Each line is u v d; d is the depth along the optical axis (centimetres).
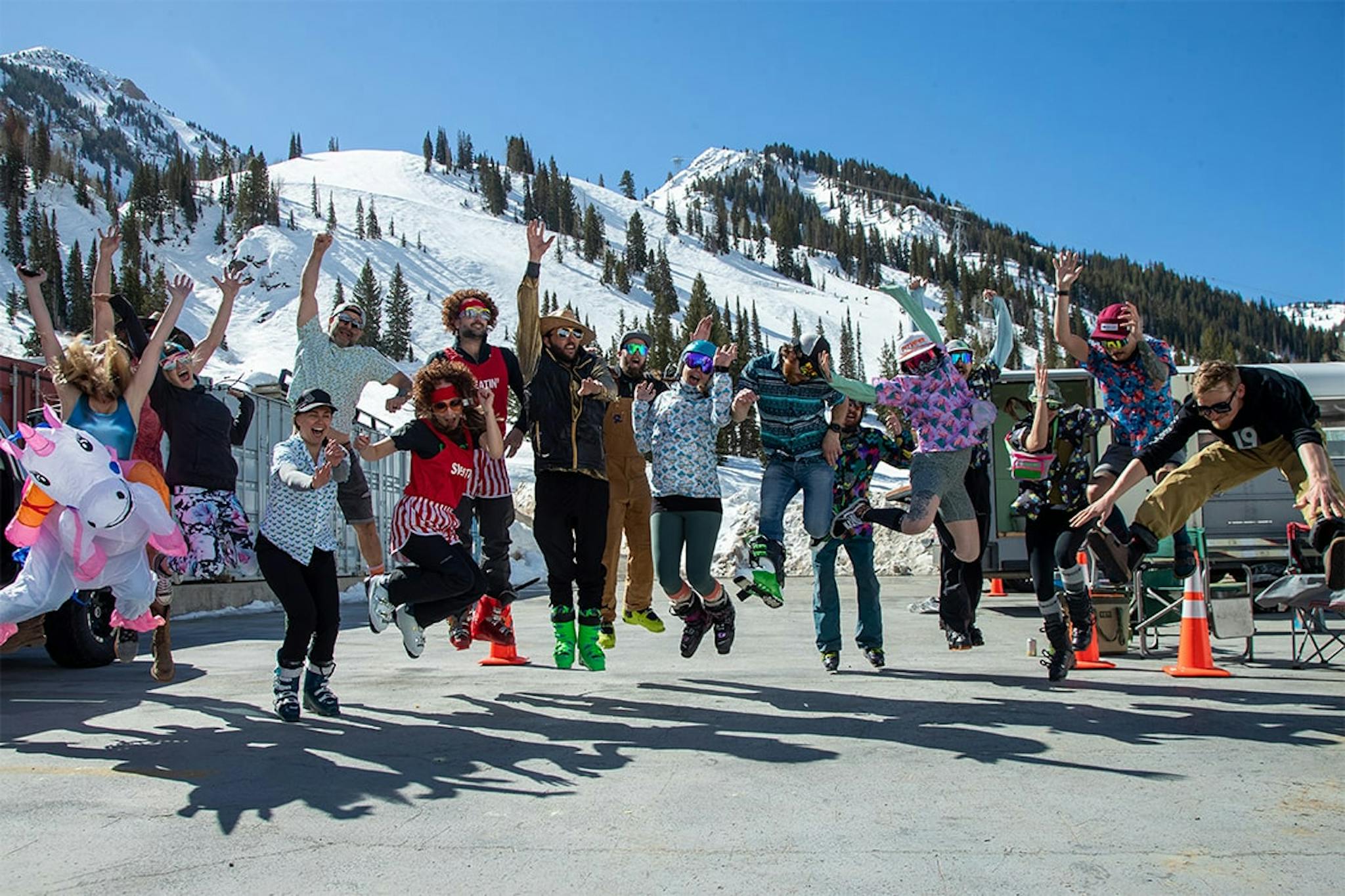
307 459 511
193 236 18338
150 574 494
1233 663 722
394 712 524
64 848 307
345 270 17612
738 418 609
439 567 519
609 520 684
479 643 917
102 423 490
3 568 625
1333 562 469
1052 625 605
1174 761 408
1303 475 522
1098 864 289
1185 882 274
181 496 566
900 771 395
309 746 441
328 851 304
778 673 666
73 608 705
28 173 17775
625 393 686
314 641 517
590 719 502
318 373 636
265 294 16138
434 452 523
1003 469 1302
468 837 316
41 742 452
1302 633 900
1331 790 364
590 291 19462
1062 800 353
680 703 546
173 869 289
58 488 448
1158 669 690
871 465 682
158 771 399
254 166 19025
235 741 453
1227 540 1206
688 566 611
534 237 601
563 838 315
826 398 623
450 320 622
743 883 276
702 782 381
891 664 718
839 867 288
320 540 512
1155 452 535
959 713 514
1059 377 1291
